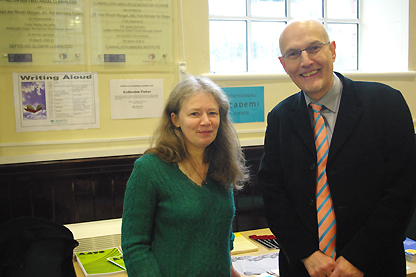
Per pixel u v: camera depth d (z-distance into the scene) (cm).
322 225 133
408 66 270
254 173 242
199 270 117
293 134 145
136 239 117
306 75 136
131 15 214
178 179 122
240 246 198
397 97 133
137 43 216
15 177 198
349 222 128
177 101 124
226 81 235
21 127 201
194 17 227
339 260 126
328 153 134
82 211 212
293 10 275
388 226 121
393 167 126
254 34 265
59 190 207
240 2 261
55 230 131
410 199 123
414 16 267
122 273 164
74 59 207
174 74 224
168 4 220
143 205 119
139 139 219
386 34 279
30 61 201
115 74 214
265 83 244
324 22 284
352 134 132
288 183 143
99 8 209
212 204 123
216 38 257
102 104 213
